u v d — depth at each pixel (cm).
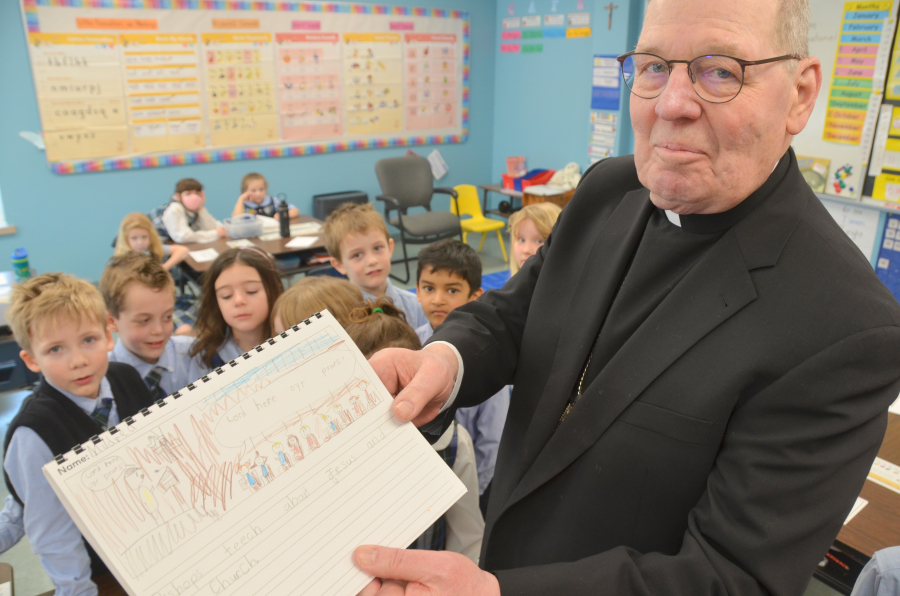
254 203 444
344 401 56
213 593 45
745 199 63
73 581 123
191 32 484
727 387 59
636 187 82
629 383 65
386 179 514
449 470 56
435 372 64
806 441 54
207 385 51
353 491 52
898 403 171
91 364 136
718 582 54
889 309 55
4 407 309
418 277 200
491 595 50
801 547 53
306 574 47
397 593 48
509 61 617
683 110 56
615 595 53
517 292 91
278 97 534
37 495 123
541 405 77
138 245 330
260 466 50
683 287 65
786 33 55
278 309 155
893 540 118
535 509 74
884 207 323
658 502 64
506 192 567
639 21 482
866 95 321
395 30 573
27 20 424
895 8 302
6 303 249
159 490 46
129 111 474
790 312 58
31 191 450
